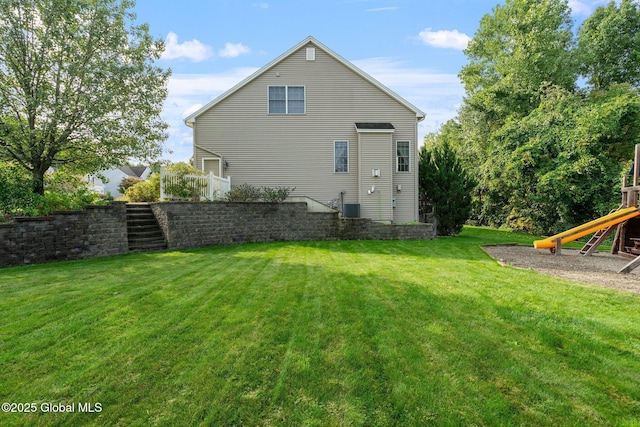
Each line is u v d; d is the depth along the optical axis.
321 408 2.27
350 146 14.54
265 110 14.35
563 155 14.98
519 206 17.20
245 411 2.22
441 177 14.45
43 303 4.16
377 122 14.62
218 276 5.74
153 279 5.49
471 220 21.84
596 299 4.54
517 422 2.16
